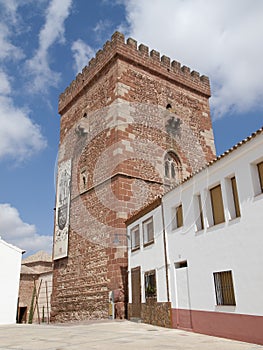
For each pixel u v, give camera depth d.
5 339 11.38
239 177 10.20
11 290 23.50
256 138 9.59
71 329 14.19
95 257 19.56
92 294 19.00
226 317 10.05
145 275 15.36
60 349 8.54
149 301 14.66
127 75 22.34
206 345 8.66
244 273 9.53
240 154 10.23
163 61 24.91
